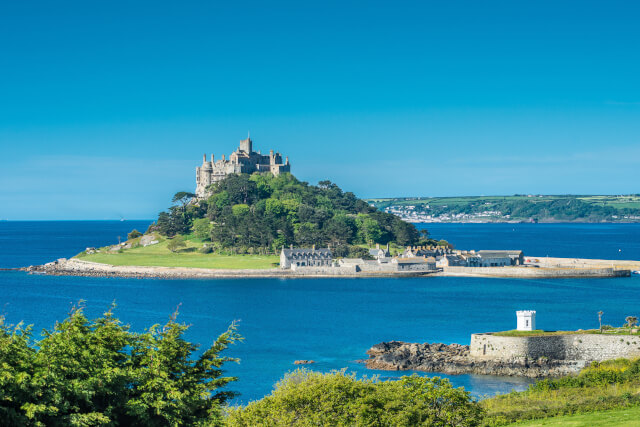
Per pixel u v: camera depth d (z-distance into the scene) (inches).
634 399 3732.8
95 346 2423.7
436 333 7165.4
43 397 2218.3
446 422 2874.0
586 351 5462.6
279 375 5423.2
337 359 5974.4
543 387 4384.8
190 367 2605.8
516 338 5521.7
